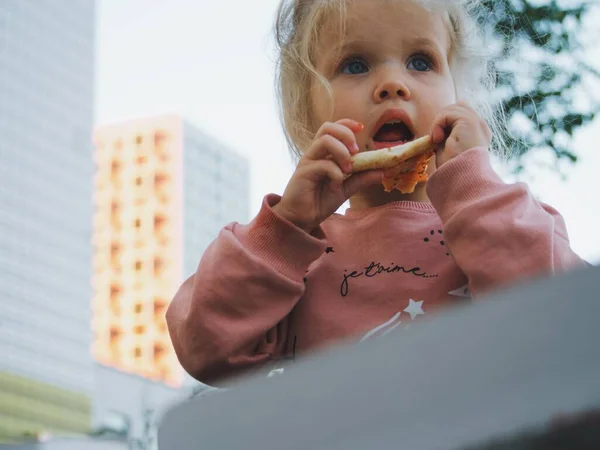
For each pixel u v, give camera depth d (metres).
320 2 2.30
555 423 0.58
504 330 0.62
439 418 0.62
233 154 50.78
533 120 3.45
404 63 2.20
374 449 0.64
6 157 48.75
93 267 45.59
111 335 42.53
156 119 48.34
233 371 1.96
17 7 53.38
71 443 2.52
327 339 1.98
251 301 1.95
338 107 2.18
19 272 45.19
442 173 1.93
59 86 52.38
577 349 0.59
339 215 2.19
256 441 0.71
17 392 39.34
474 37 2.53
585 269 0.62
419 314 1.96
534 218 1.86
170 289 44.09
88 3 55.28
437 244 2.05
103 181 47.47
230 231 2.06
